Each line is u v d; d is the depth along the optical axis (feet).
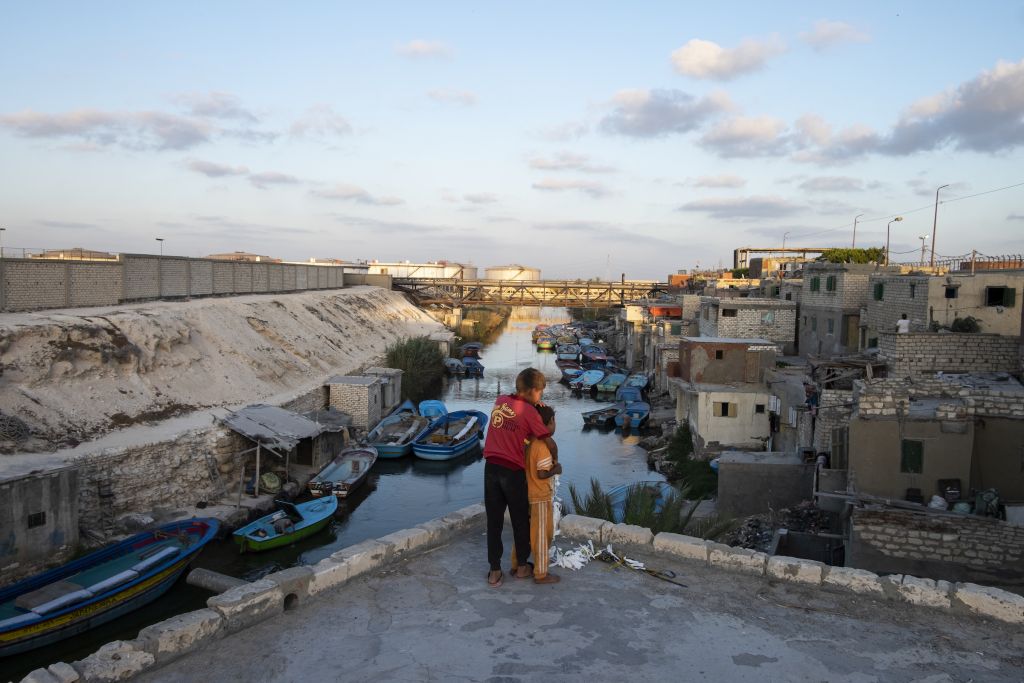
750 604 20.81
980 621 19.94
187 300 147.02
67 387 86.94
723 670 17.10
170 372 105.50
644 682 16.49
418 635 18.62
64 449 76.38
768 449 103.45
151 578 61.21
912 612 20.45
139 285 133.49
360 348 188.75
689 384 115.34
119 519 74.79
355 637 18.49
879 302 104.53
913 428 54.60
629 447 128.98
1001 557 49.67
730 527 62.23
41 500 62.49
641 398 165.37
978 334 77.82
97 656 16.22
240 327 138.62
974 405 53.88
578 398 183.42
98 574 61.52
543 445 22.08
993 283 85.61
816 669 17.26
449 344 241.96
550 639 18.51
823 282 128.06
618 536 25.12
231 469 92.89
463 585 21.84
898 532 51.67
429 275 429.79
